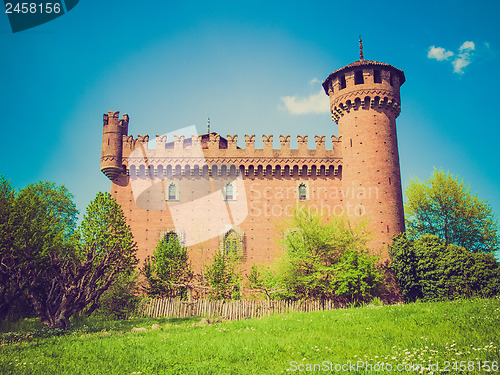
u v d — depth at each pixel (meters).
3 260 24.41
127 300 28.00
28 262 22.94
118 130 39.03
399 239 33.56
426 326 14.16
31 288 22.00
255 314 25.31
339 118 40.22
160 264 30.77
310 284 27.97
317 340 13.45
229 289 31.48
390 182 37.09
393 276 33.38
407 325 14.59
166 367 11.35
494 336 11.86
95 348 13.99
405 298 32.09
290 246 29.44
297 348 12.59
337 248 29.56
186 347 13.55
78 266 23.31
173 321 23.23
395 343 12.20
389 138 38.28
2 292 22.86
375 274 29.17
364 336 13.47
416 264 32.28
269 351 12.45
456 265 31.20
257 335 15.22
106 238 25.66
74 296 21.72
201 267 34.69
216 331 17.16
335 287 28.41
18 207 26.62
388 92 38.66
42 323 21.33
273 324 18.03
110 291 27.80
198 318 24.41
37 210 31.59
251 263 36.62
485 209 42.22
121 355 12.79
